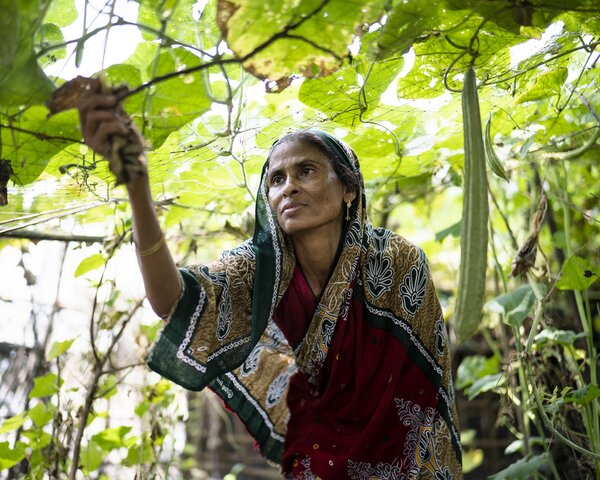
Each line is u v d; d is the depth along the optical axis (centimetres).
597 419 285
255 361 270
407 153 301
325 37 188
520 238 407
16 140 201
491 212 406
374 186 344
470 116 189
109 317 306
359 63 232
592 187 387
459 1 201
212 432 613
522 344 304
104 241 293
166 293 195
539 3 202
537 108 306
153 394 318
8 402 357
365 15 186
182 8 212
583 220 393
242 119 260
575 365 299
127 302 320
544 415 267
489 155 251
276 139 270
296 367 266
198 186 308
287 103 265
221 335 224
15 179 210
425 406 249
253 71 191
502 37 226
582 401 272
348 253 241
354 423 249
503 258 392
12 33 159
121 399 383
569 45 258
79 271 302
